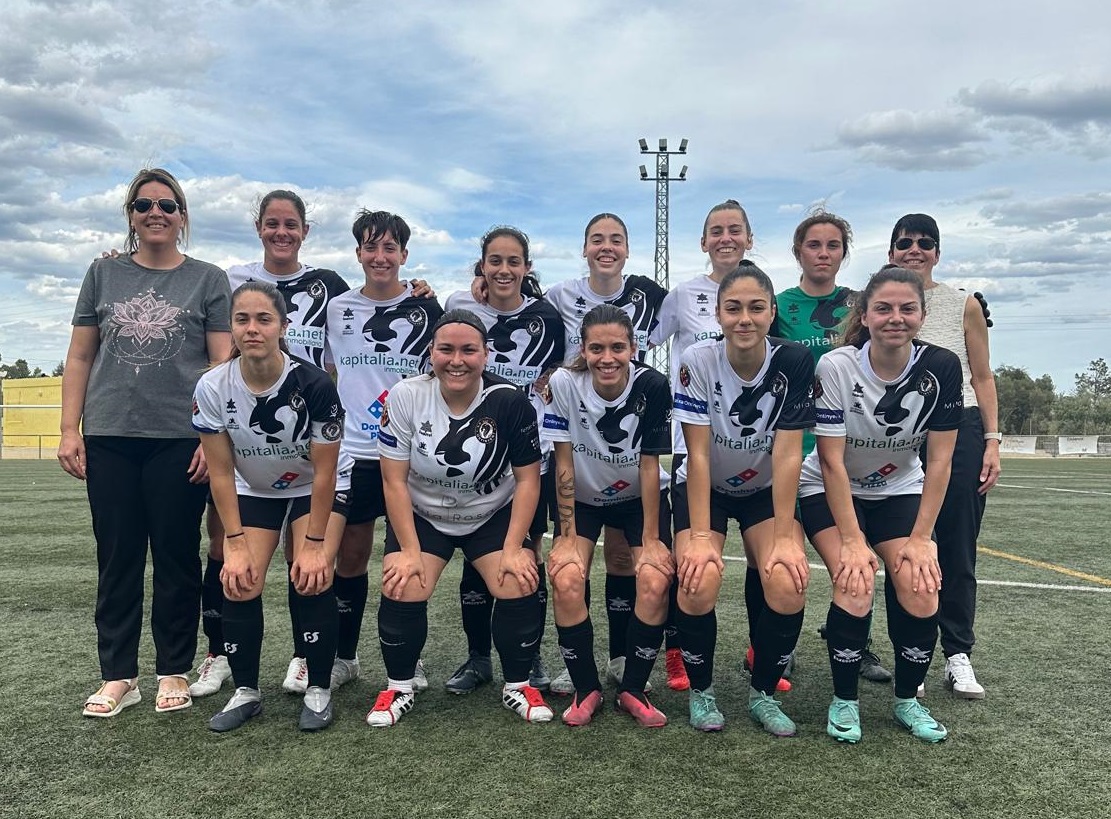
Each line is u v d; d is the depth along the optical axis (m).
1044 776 2.46
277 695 3.27
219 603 3.43
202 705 3.14
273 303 2.83
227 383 2.86
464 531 3.15
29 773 2.49
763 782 2.42
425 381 3.09
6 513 9.17
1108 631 4.20
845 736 2.74
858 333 2.99
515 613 3.02
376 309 3.76
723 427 3.02
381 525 8.91
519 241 3.62
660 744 2.73
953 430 2.88
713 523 3.15
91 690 3.28
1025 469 19.52
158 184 3.15
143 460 3.09
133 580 3.11
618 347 2.96
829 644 2.84
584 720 2.92
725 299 2.82
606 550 3.54
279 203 3.77
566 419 3.13
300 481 3.10
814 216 3.70
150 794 2.34
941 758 2.61
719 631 4.24
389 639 2.99
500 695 3.30
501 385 3.07
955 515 3.38
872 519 3.11
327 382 2.94
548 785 2.39
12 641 4.01
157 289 3.16
